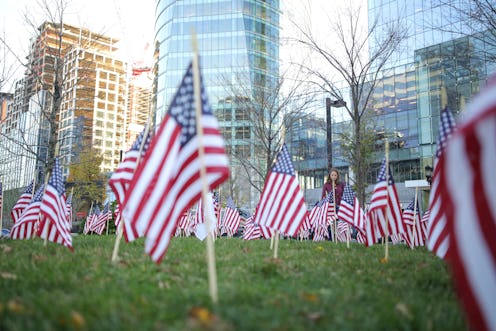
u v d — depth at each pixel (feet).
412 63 114.83
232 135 87.56
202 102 15.83
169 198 15.60
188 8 171.94
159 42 182.50
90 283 14.67
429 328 10.88
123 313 10.70
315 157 134.41
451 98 66.44
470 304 8.94
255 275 17.70
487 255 8.73
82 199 129.49
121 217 20.66
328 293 14.19
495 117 8.48
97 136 164.66
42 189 33.40
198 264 20.15
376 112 102.68
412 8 108.47
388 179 28.81
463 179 9.12
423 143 122.72
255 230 42.29
